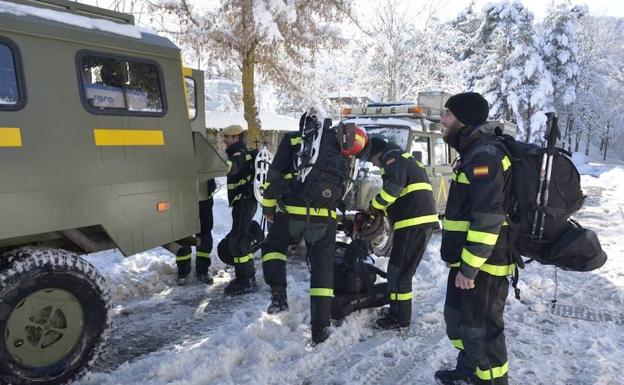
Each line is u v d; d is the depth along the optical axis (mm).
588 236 2520
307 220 3715
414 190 4043
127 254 3348
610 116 40688
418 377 3379
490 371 2742
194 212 3811
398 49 17312
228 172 4590
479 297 2721
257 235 5012
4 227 2734
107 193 3215
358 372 3396
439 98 9414
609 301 5070
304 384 3232
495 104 33469
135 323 4184
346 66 17359
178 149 3684
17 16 2846
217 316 4359
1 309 2703
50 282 2891
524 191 2584
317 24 11727
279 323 4027
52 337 2963
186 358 3395
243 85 11836
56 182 2953
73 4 3262
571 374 3465
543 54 37469
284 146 3955
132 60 3395
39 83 2902
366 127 7680
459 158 2855
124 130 3322
